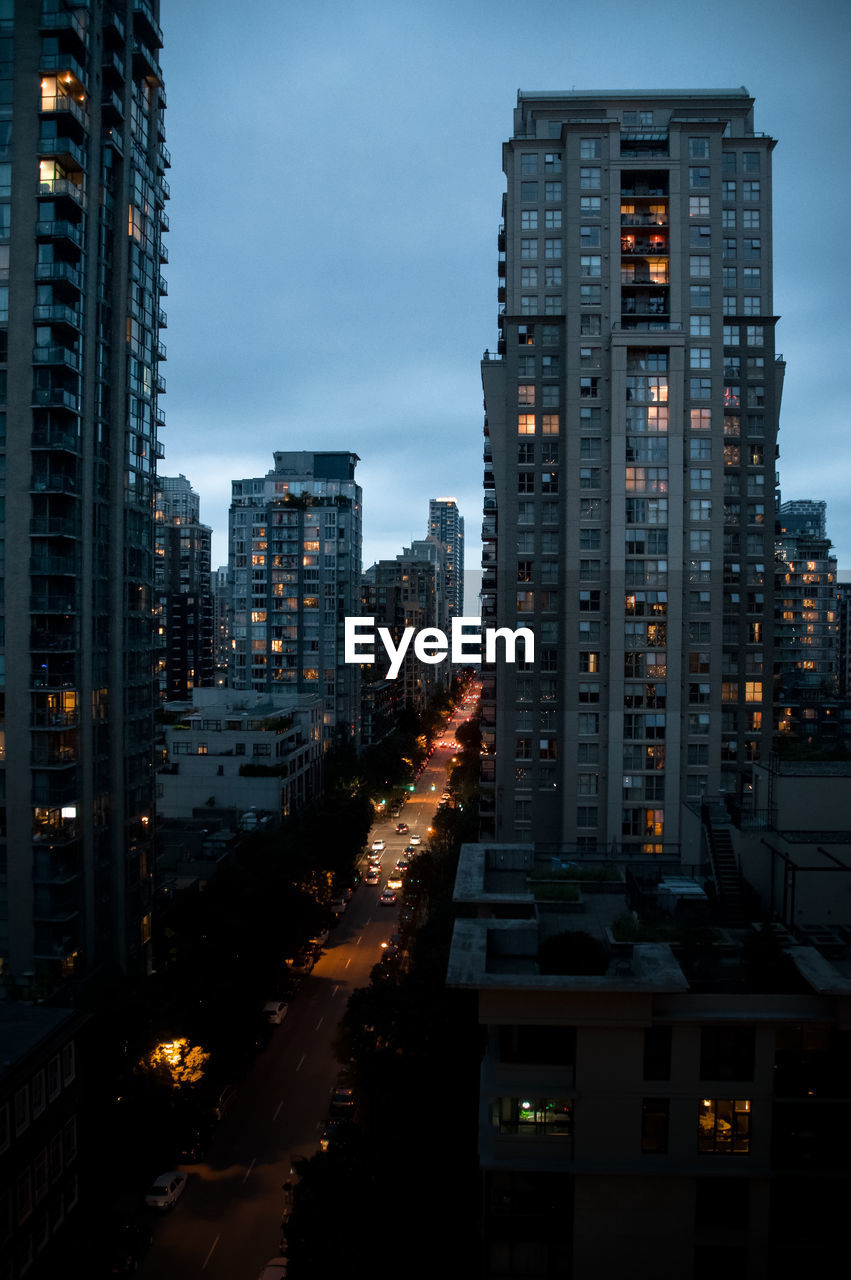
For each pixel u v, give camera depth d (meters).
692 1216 29.11
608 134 84.75
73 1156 43.75
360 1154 39.44
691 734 86.00
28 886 59.06
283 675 155.12
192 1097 52.88
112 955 65.75
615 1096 28.98
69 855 60.38
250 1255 44.56
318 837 99.38
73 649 60.62
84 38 60.88
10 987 56.12
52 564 58.69
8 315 59.03
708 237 85.44
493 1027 30.45
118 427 66.88
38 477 59.03
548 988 27.67
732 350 91.94
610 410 84.12
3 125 59.41
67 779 59.91
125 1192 49.50
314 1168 38.47
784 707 147.88
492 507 96.81
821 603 182.50
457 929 31.94
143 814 71.19
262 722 110.62
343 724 157.38
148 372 72.81
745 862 40.22
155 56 73.69
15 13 59.41
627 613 83.94
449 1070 43.72
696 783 86.06
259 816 101.75
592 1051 28.92
